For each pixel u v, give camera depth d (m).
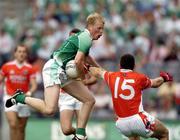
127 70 31.84
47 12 64.00
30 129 47.56
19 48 39.81
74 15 63.09
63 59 29.80
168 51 53.94
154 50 55.78
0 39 62.16
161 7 61.75
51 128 47.25
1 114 51.03
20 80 39.84
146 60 54.50
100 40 57.16
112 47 56.94
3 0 71.06
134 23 59.97
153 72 51.09
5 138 47.34
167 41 57.19
